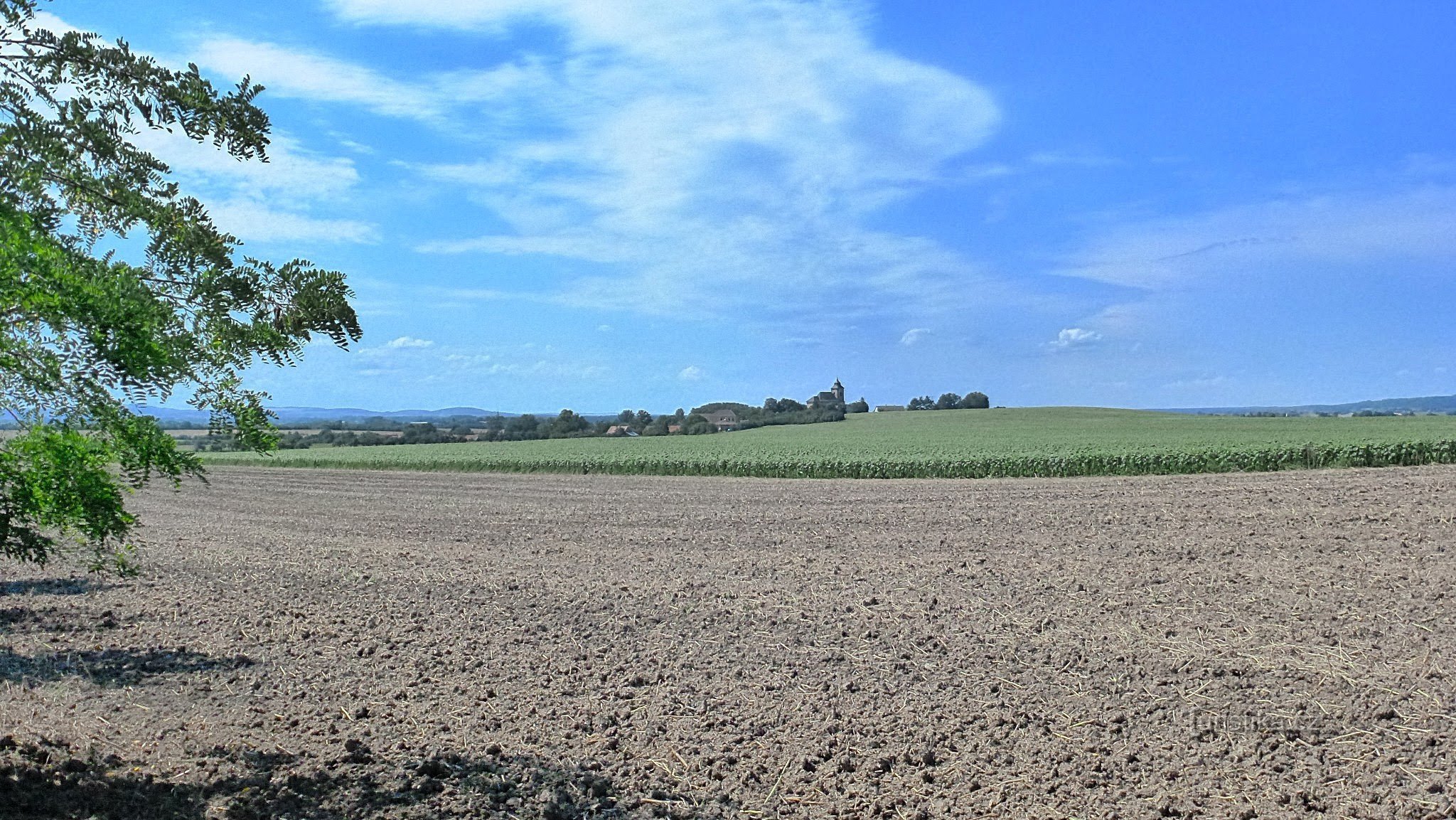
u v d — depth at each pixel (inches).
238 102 169.8
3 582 438.3
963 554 500.7
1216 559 453.7
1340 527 539.2
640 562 501.0
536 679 277.1
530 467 1466.5
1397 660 276.4
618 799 194.9
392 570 476.7
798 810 190.4
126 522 168.9
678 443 2063.2
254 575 460.4
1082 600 372.2
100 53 159.2
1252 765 207.2
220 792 191.6
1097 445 1486.2
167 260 162.7
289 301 172.4
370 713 246.7
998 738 225.8
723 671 284.7
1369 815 182.4
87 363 153.6
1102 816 184.5
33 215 150.8
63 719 236.8
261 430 174.2
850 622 343.6
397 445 2450.8
